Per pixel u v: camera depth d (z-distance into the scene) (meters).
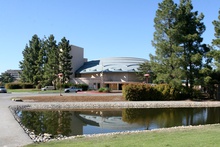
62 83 70.00
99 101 35.31
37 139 11.54
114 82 73.94
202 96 43.03
